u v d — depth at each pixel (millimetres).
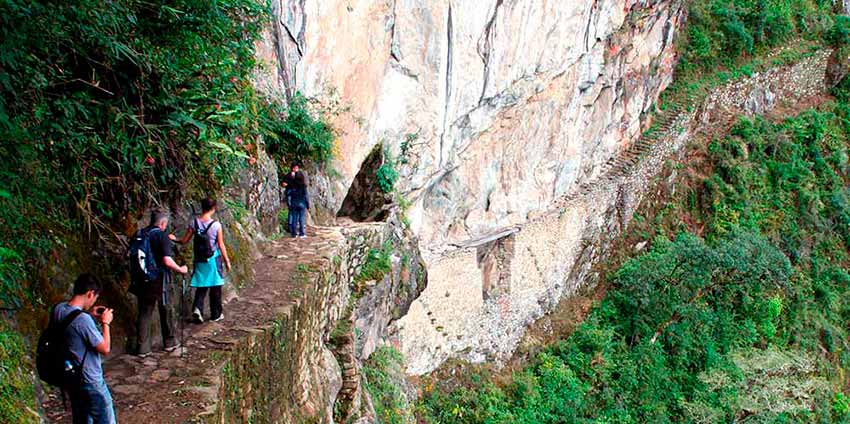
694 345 21781
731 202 27359
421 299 16188
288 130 11062
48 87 5684
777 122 31484
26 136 5246
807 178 29328
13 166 5188
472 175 17688
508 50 16906
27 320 4992
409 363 15805
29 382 4730
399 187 14797
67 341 4273
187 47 6797
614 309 22016
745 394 20938
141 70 6008
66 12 5324
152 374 5375
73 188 5816
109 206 6164
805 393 21422
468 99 16203
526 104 18438
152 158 6309
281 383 6789
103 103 5957
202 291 6387
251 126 9195
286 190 10336
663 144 27109
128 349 5750
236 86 7957
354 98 13328
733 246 23031
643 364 20453
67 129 5691
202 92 6918
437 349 16797
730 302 23281
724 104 30562
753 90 31641
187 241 6410
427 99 15062
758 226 27375
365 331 10953
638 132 26766
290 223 10164
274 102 10953
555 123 20266
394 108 14602
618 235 24844
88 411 4355
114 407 4875
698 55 30156
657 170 26969
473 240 17969
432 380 16469
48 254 5395
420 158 15297
